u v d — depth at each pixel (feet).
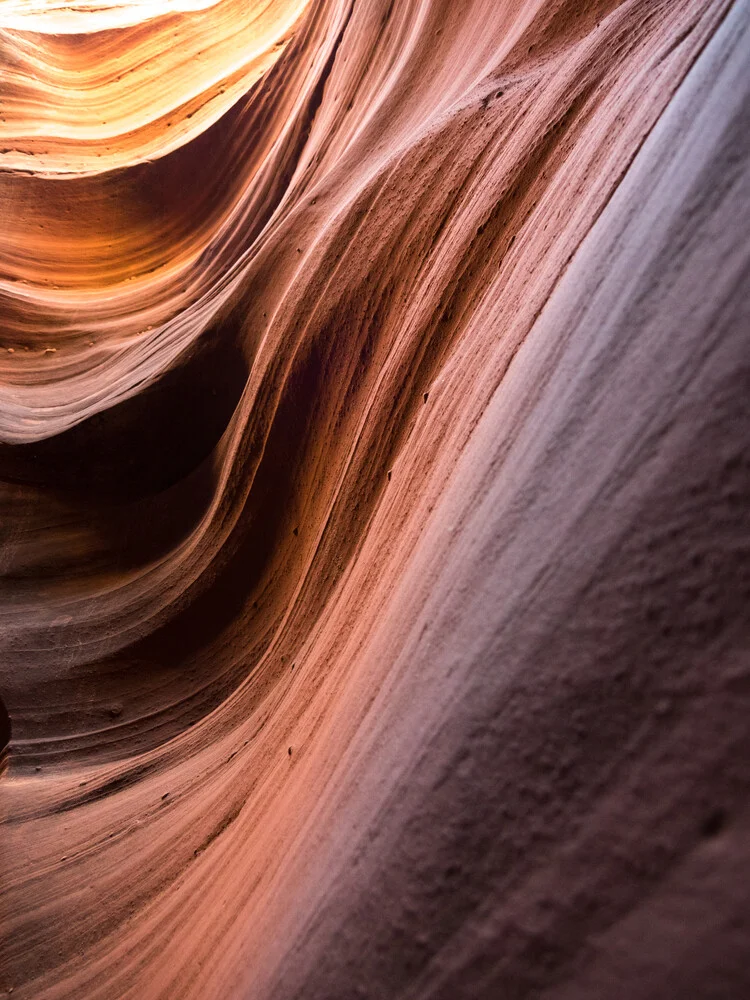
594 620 3.11
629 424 3.42
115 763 24.66
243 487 27.35
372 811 4.87
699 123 4.05
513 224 15.79
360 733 6.75
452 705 4.17
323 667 14.02
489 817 3.46
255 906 8.28
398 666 6.39
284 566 25.86
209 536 28.22
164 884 15.72
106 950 15.76
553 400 4.90
